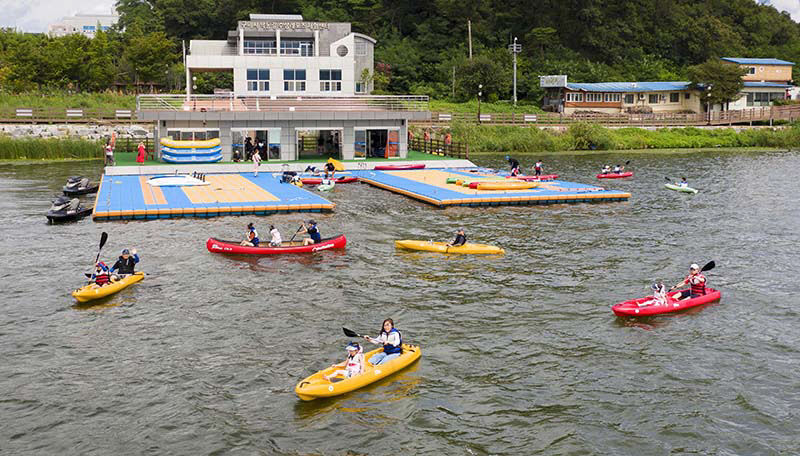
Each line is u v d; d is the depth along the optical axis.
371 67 87.62
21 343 21.12
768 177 59.41
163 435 16.19
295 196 43.84
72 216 37.47
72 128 75.25
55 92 91.69
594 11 126.12
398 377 19.08
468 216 40.12
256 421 16.81
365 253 31.39
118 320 22.97
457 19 125.00
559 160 75.75
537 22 127.81
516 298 25.48
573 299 25.45
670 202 45.75
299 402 17.69
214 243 30.73
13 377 18.95
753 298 25.83
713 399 18.08
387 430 16.47
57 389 18.31
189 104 61.84
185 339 21.47
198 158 56.88
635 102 107.81
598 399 18.05
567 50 124.62
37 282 26.84
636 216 40.62
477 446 15.93
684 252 32.22
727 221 39.34
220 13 122.44
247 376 19.03
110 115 80.81
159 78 102.75
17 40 107.19
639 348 21.17
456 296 25.66
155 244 32.44
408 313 23.86
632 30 133.62
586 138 89.56
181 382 18.69
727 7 149.00
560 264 29.94
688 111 109.19
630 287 26.92
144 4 135.00
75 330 22.12
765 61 113.00
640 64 127.19
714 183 55.50
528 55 124.06
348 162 59.12
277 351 20.64
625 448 15.89
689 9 142.75
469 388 18.53
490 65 107.81
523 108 103.94
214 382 18.70
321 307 24.33
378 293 25.88
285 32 70.06
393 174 56.50
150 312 23.69
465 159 63.59
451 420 16.97
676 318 23.70
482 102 106.69
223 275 27.78
